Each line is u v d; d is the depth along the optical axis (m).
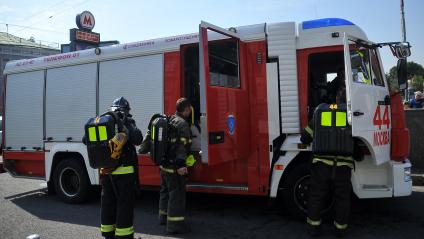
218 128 5.01
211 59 5.32
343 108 4.82
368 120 4.94
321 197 4.98
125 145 4.67
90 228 5.74
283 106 5.51
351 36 5.25
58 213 6.65
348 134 4.76
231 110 5.31
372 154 4.98
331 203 5.51
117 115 4.69
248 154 5.69
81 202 7.31
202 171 6.12
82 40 18.55
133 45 6.68
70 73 7.40
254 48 5.68
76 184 7.37
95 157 4.53
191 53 6.39
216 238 5.09
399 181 5.24
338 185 4.91
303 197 5.55
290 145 5.43
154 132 5.08
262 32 5.62
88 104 7.15
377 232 5.12
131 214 4.66
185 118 5.27
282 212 6.23
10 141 8.23
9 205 7.33
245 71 5.72
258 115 5.65
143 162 6.54
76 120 7.29
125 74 6.74
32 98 7.91
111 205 4.75
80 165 7.23
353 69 5.27
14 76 8.22
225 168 5.98
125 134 4.59
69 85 7.40
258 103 5.65
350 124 4.67
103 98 6.97
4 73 8.36
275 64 5.55
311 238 4.98
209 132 4.82
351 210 6.17
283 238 5.02
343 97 5.44
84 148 7.05
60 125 7.50
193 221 5.86
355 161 5.31
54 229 5.71
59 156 7.60
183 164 5.08
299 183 5.56
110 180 4.68
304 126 5.48
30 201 7.65
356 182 5.30
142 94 6.55
